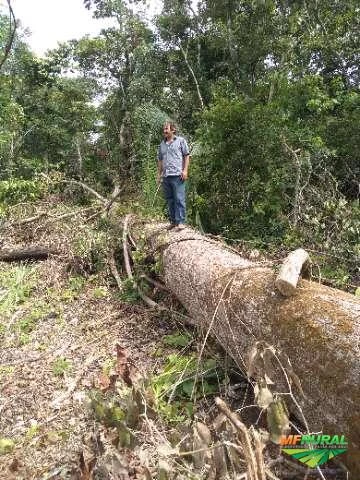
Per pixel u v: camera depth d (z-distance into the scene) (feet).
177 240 16.92
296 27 37.09
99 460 7.72
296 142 24.66
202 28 51.70
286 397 9.12
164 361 13.38
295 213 20.54
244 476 6.44
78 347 14.60
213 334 13.07
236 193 25.07
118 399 7.74
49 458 9.60
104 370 12.74
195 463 6.57
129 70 51.93
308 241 19.13
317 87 28.07
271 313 9.71
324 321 8.65
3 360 14.05
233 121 24.32
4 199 31.63
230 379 12.06
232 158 24.80
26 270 21.52
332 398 8.02
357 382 7.63
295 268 10.19
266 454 8.98
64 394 11.96
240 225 24.03
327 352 8.23
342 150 27.22
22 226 27.02
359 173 27.73
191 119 49.08
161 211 29.04
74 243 21.95
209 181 25.96
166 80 52.54
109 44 51.26
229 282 11.63
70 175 47.16
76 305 17.99
